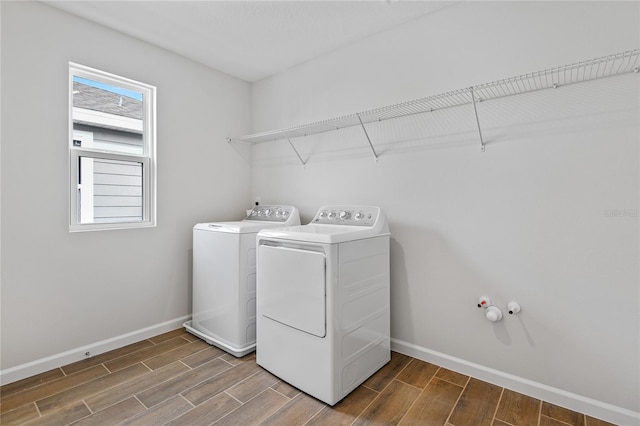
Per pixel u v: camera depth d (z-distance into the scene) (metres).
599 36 1.53
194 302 2.59
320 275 1.67
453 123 2.00
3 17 1.82
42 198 1.98
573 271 1.62
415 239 2.16
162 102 2.56
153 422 1.52
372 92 2.35
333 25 2.22
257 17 2.13
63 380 1.88
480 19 1.87
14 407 1.63
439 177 2.05
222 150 3.01
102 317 2.25
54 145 2.02
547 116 1.68
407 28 2.17
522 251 1.76
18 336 1.90
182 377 1.92
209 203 2.91
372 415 1.58
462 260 1.97
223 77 3.01
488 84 1.61
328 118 2.62
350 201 2.51
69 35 2.07
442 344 2.06
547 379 1.70
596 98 1.55
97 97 2.33
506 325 1.82
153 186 2.54
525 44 1.73
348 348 1.75
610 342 1.53
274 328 1.94
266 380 1.90
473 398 1.71
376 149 2.35
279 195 3.02
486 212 1.88
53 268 2.03
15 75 1.87
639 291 1.47
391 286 2.28
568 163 1.62
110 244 2.29
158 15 2.11
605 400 1.55
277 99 3.01
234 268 2.21
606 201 1.53
